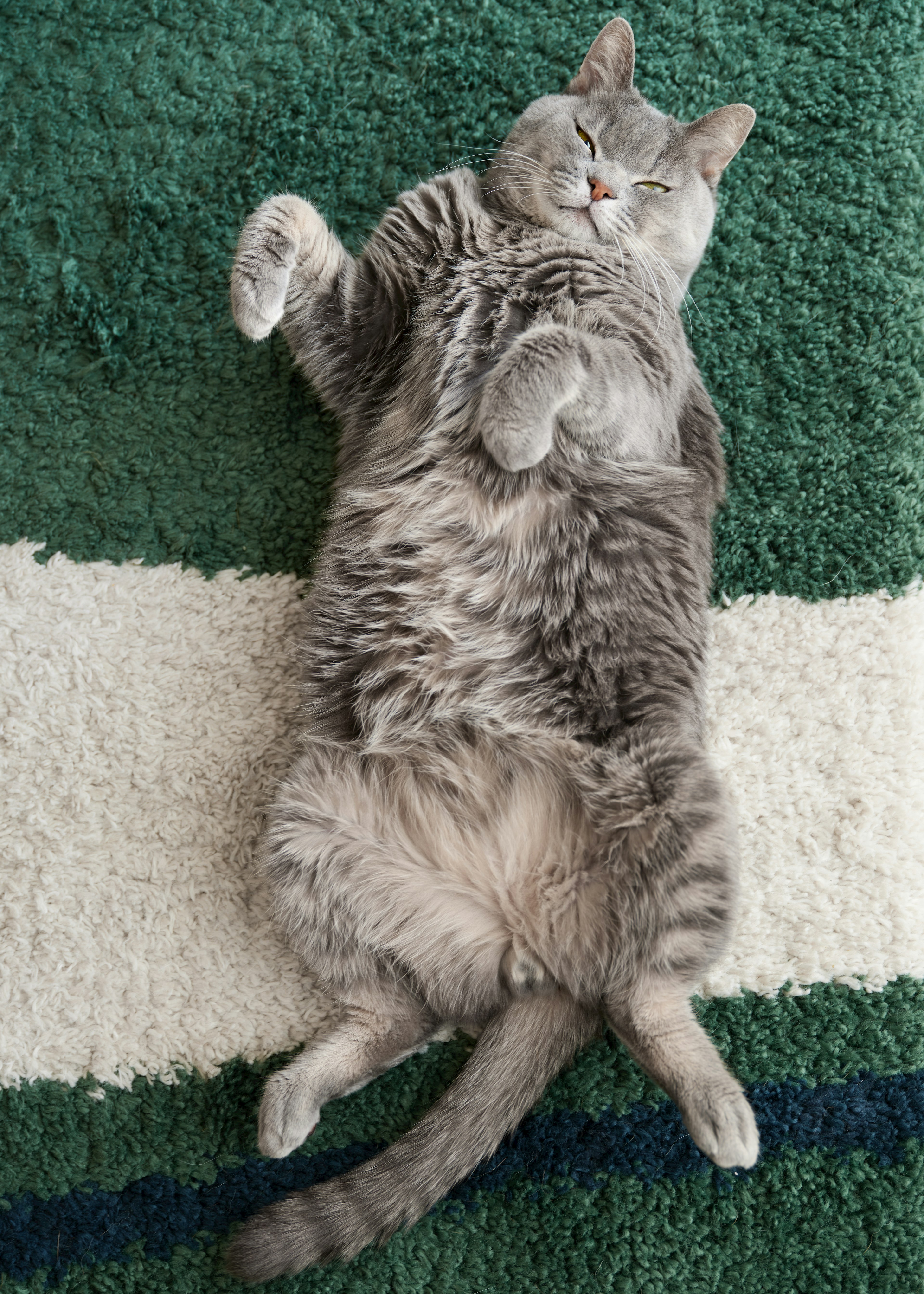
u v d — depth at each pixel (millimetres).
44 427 749
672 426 683
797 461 753
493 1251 699
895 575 745
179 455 748
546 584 657
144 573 740
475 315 671
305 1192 660
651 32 765
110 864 723
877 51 761
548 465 651
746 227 761
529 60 763
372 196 760
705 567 700
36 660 733
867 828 733
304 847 663
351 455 711
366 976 667
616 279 689
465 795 658
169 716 732
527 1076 663
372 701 676
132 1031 710
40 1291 688
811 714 741
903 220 756
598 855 635
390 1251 696
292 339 710
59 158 760
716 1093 616
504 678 657
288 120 758
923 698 742
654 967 626
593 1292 694
